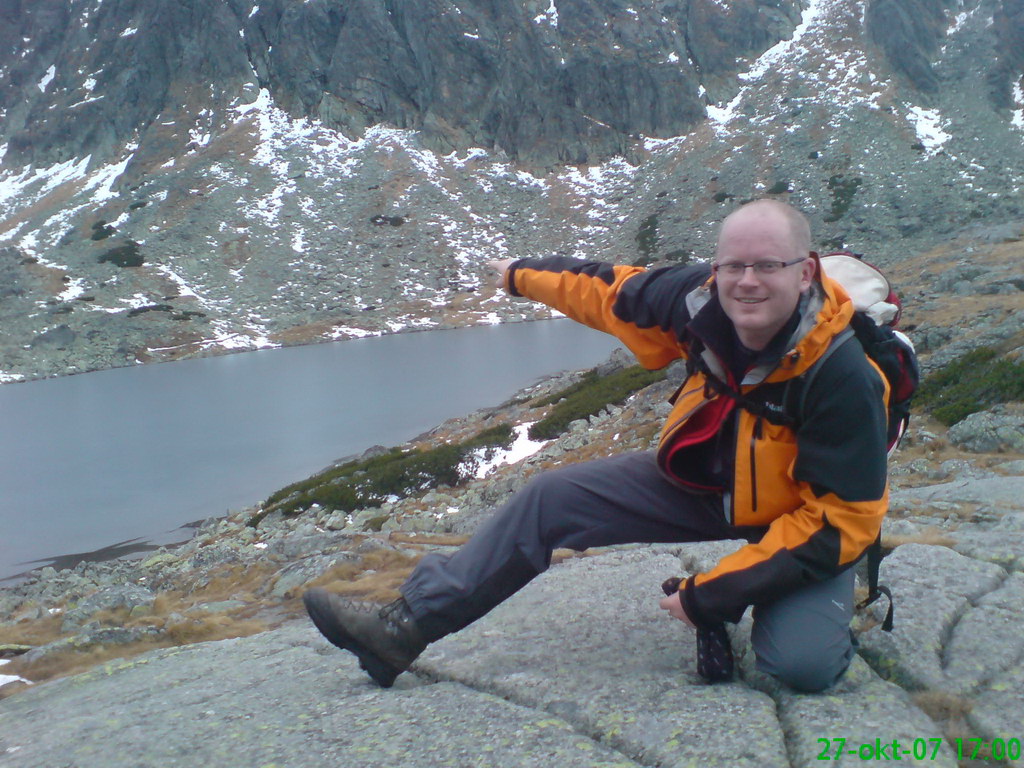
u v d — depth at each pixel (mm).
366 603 3119
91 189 122188
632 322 2943
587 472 2959
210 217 107562
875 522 2576
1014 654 3023
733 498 2725
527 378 50875
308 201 112125
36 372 74062
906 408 2809
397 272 98375
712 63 130500
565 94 125438
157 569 19062
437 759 2500
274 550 10531
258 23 139375
